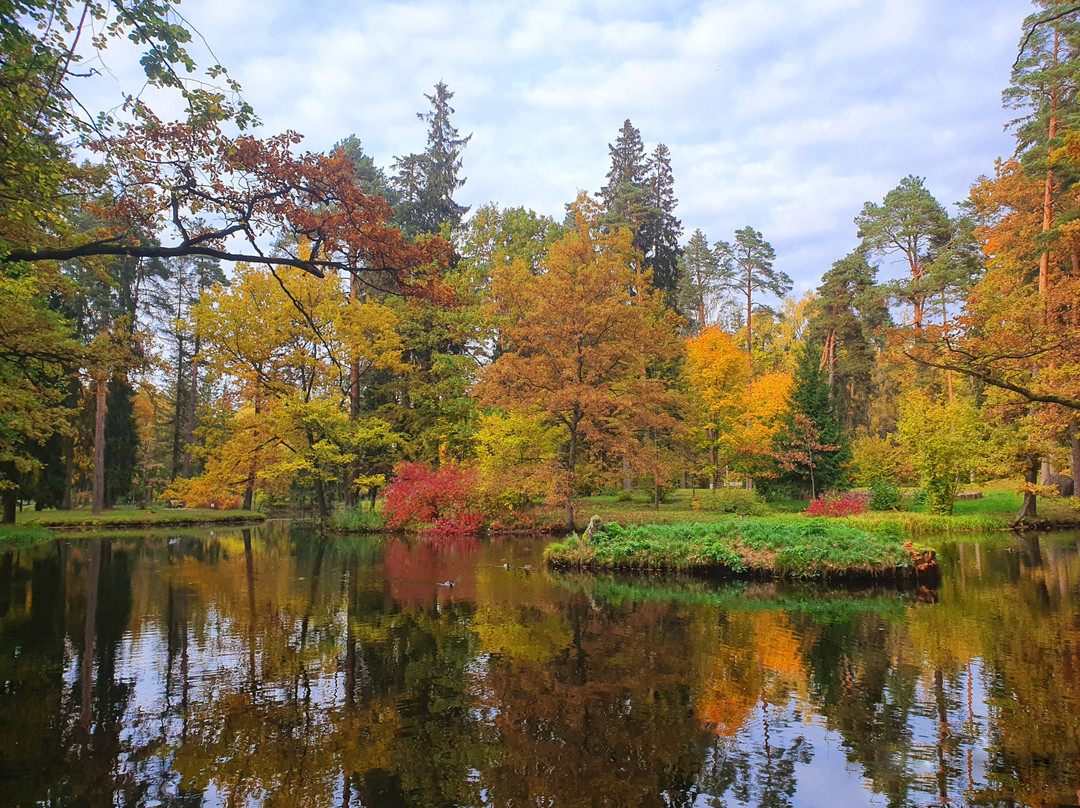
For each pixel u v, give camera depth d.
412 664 8.16
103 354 11.30
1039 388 16.36
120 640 9.38
